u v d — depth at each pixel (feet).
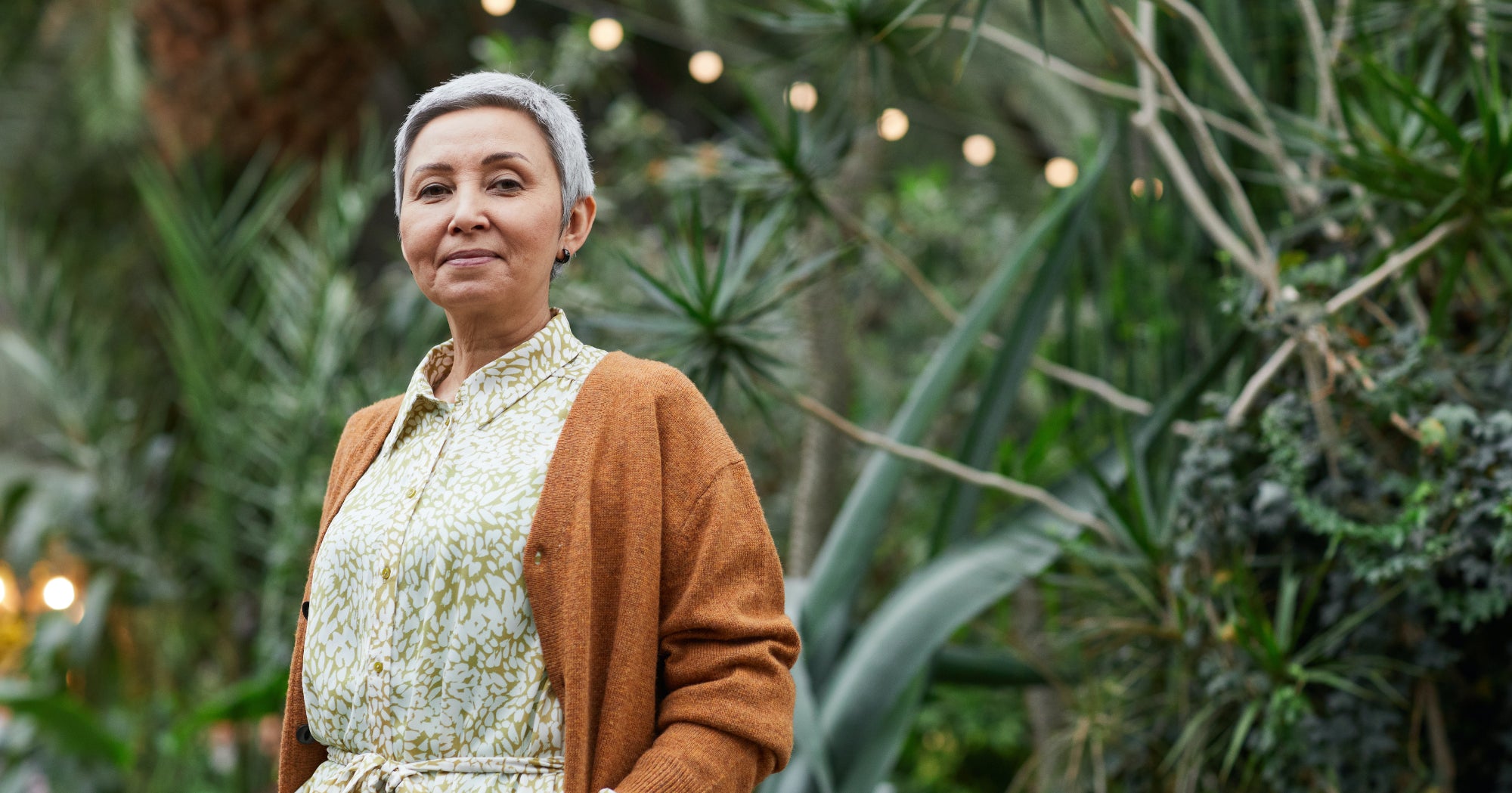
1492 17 10.18
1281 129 10.16
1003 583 9.33
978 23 7.50
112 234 23.04
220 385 13.85
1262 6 11.19
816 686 9.22
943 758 17.37
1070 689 10.11
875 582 16.96
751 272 11.27
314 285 13.85
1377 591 8.73
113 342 21.75
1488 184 7.99
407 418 4.47
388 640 4.03
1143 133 11.23
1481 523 7.97
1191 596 8.89
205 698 14.79
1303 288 9.05
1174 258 11.04
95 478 14.93
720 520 4.13
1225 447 8.87
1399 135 8.82
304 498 13.02
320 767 4.35
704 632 4.05
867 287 17.61
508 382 4.33
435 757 3.97
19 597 16.26
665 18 19.36
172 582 14.79
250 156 17.38
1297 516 8.96
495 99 4.36
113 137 19.60
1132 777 9.68
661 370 4.37
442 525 4.04
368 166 14.94
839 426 9.27
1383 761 8.55
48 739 13.69
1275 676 8.50
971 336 10.34
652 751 3.93
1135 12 10.22
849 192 12.37
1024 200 18.29
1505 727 8.98
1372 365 8.60
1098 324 11.38
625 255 8.48
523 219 4.26
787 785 8.38
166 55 16.52
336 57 16.84
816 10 10.16
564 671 3.92
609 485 4.10
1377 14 10.22
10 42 21.06
